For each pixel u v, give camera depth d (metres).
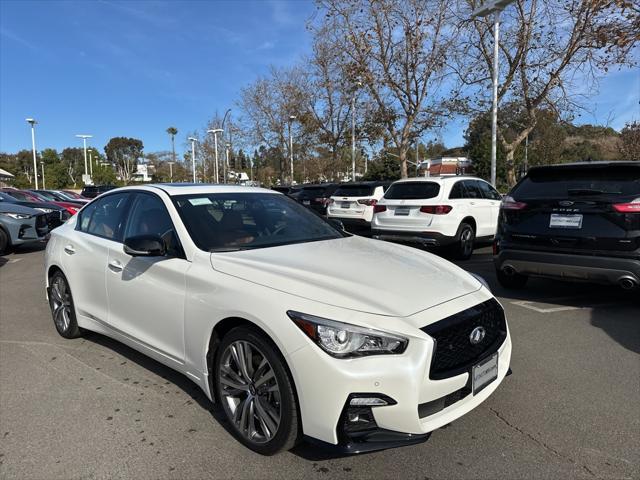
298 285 2.78
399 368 2.45
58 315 4.99
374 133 24.98
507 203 5.95
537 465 2.72
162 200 3.82
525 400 3.47
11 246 11.80
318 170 37.72
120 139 108.19
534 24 17.36
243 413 2.90
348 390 2.43
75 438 3.06
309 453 2.87
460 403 2.71
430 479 2.61
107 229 4.32
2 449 2.95
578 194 5.31
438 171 55.44
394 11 18.25
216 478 2.65
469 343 2.76
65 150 95.94
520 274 5.93
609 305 5.87
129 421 3.26
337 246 3.69
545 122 28.80
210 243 3.43
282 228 3.97
